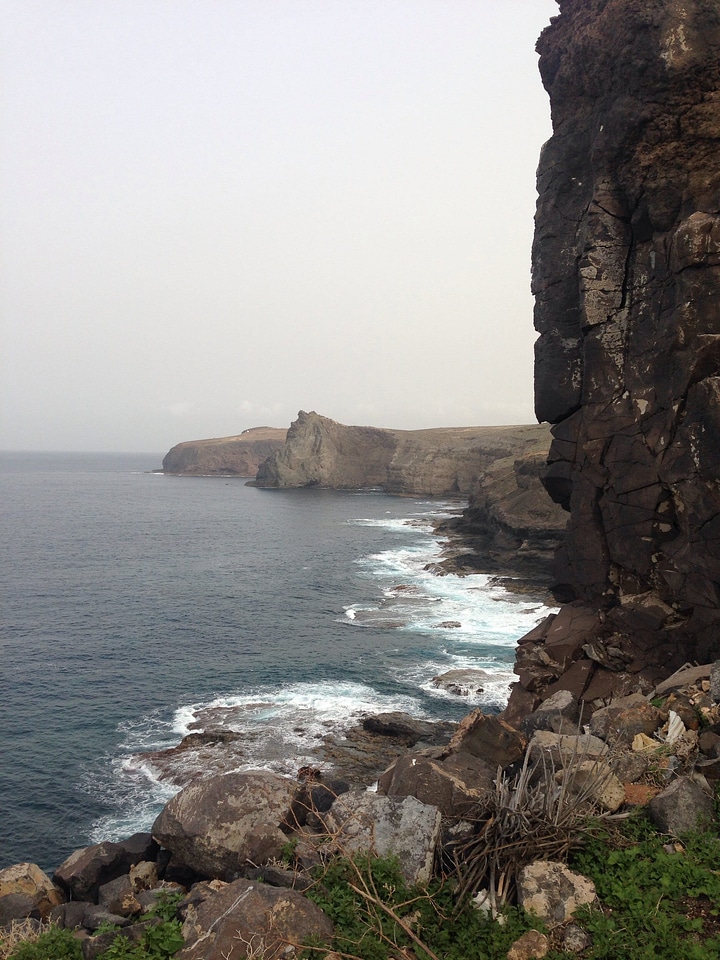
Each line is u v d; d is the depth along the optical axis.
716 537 14.09
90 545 77.88
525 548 55.47
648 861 7.46
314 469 163.38
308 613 44.91
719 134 14.33
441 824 8.34
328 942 6.51
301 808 10.32
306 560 66.75
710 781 8.91
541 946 6.38
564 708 13.59
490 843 7.67
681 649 14.95
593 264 16.44
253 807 9.96
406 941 6.55
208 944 6.53
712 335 14.11
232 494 152.88
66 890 10.96
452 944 6.52
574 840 7.64
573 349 17.39
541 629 17.28
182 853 9.85
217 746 24.86
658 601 15.60
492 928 6.65
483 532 74.38
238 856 9.34
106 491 164.25
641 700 12.23
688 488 14.52
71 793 22.12
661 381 15.05
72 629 41.22
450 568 58.44
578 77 17.12
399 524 96.88
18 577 58.00
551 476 17.89
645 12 14.55
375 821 8.12
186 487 179.12
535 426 144.25
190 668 33.81
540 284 18.22
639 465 15.58
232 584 54.97
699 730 10.52
